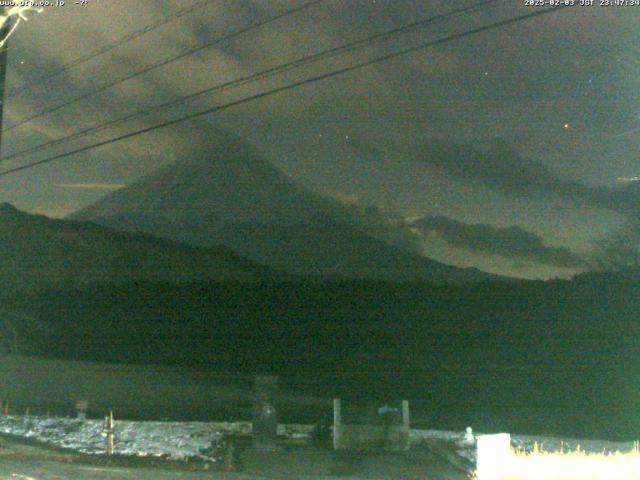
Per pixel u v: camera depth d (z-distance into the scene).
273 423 12.16
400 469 10.38
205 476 9.72
